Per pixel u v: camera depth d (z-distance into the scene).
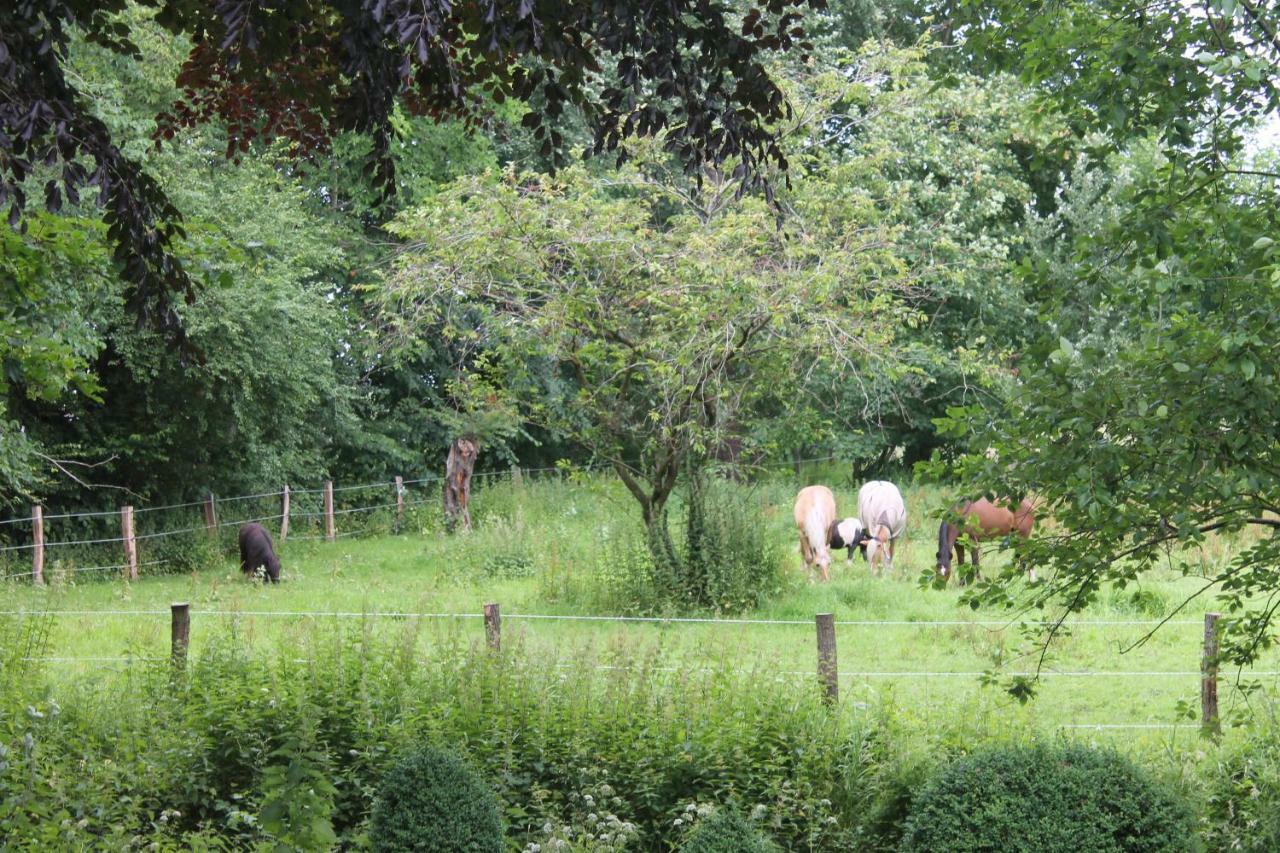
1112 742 9.77
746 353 18.83
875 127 24.27
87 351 19.25
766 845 7.59
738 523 19.25
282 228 25.89
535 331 18.80
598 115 6.96
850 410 31.61
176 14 6.79
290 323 25.58
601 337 19.12
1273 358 6.36
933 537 25.75
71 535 26.09
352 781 9.48
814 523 21.34
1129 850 7.77
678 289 17.77
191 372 24.19
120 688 11.09
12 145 6.25
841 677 13.56
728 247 17.98
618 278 18.80
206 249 7.75
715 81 6.68
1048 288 7.29
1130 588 17.86
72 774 8.91
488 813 8.32
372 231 33.69
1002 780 8.08
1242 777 9.48
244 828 9.42
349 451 35.06
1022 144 32.12
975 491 6.98
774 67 18.66
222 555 26.28
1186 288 6.54
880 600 18.84
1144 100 7.36
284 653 10.91
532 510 29.91
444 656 11.08
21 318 8.39
